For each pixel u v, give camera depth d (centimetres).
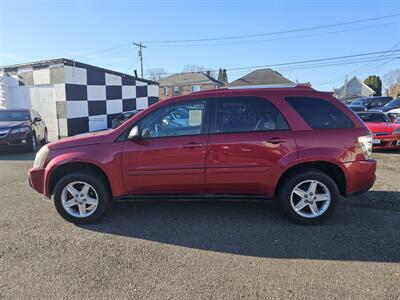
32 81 1480
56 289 289
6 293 284
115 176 426
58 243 379
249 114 422
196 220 443
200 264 329
